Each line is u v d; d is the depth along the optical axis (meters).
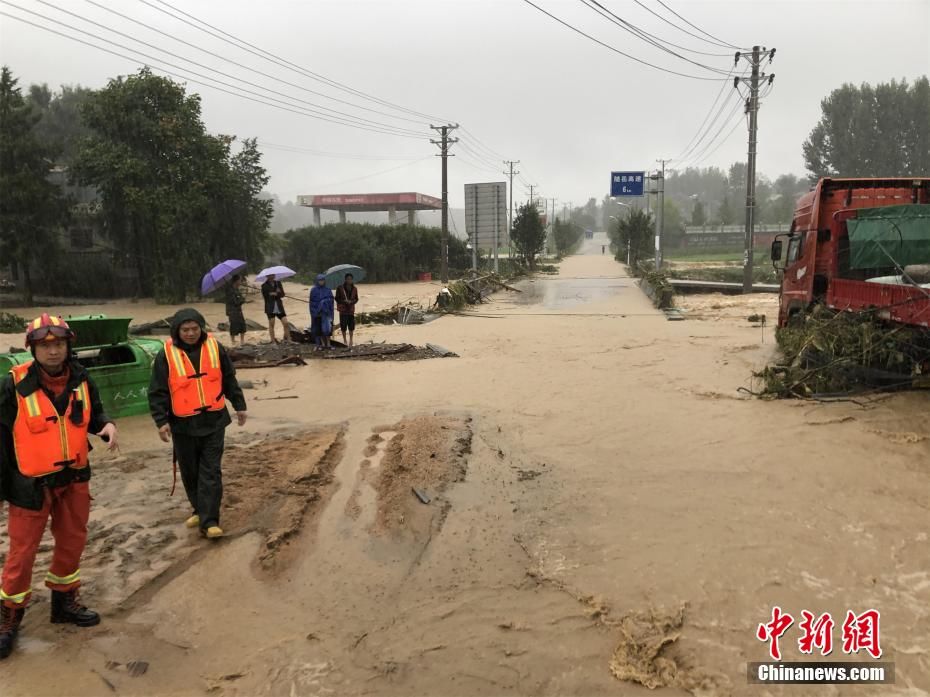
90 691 3.31
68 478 3.75
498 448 7.08
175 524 5.16
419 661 3.55
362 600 4.16
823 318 9.89
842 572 4.32
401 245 46.59
